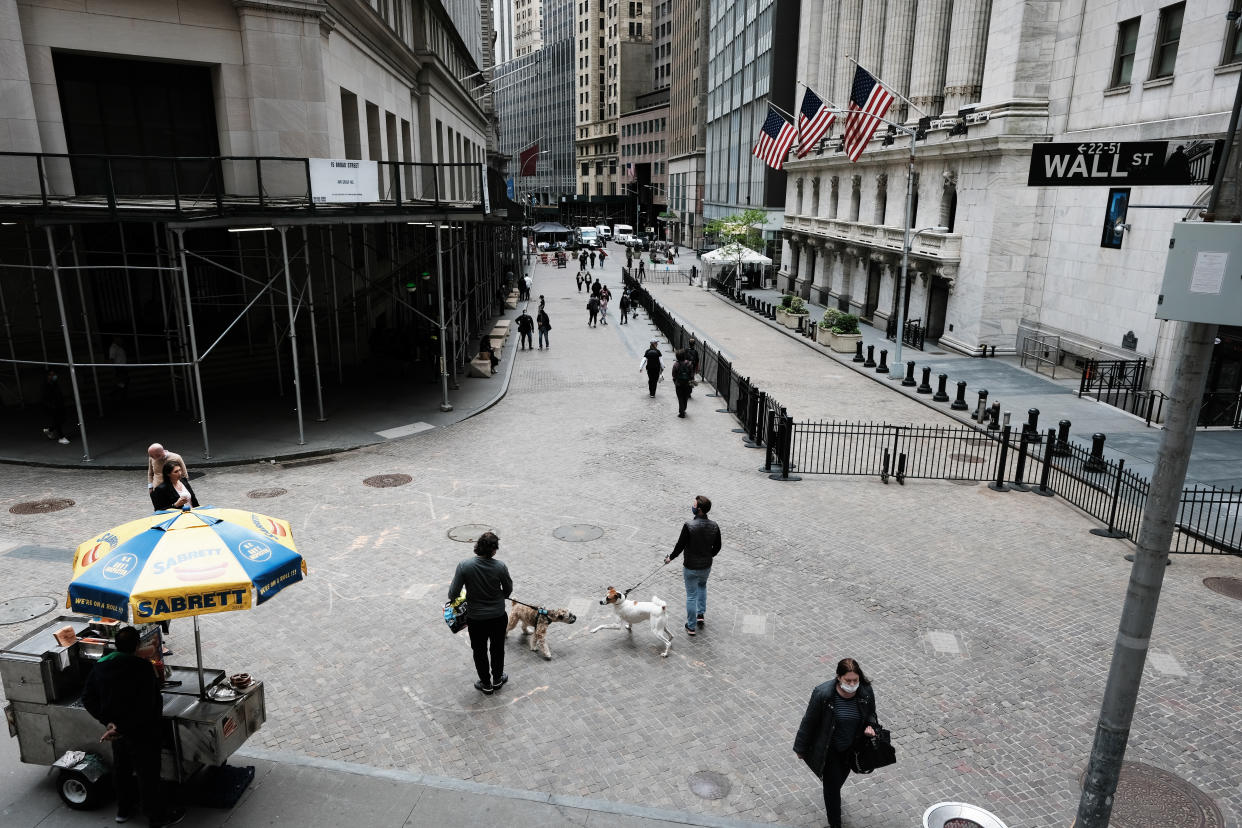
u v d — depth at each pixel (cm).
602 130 13938
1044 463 1469
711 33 7894
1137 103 2244
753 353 3042
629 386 2383
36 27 1689
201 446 1611
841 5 4406
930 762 695
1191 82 2025
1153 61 2188
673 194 10438
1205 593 1046
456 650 866
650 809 619
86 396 1961
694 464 1597
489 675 784
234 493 1367
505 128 18588
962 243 3000
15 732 602
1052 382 2461
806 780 667
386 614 941
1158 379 2100
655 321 3831
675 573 1073
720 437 1811
